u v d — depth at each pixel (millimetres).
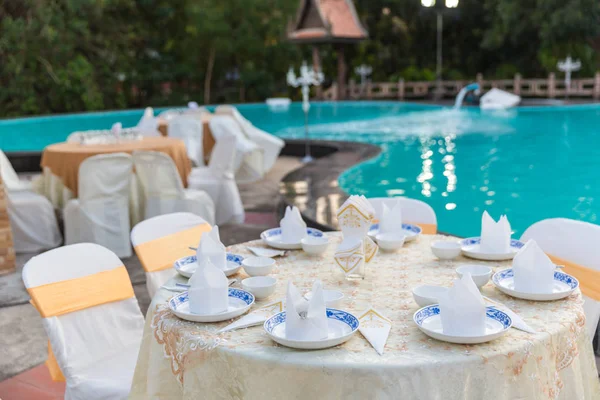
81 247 2480
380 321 1856
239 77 23734
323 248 2572
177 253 2826
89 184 4953
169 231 2852
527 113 15211
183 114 9188
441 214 6172
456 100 18516
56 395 2947
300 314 1786
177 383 1938
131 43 23234
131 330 2549
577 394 1873
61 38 20406
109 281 2516
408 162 9000
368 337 1738
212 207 5496
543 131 11859
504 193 6941
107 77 22266
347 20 21422
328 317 1878
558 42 22172
